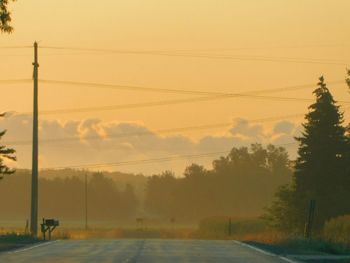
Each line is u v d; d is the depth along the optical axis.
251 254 68.00
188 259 60.94
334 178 147.25
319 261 60.69
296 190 146.88
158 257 62.88
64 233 121.75
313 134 148.38
